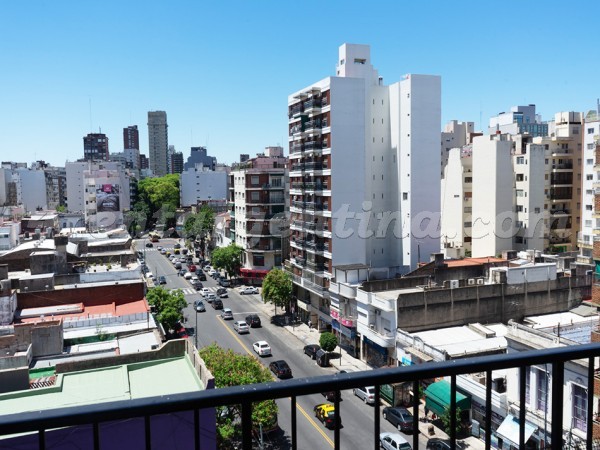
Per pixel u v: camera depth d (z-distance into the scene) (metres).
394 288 44.94
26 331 30.27
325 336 44.81
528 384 23.95
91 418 3.24
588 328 29.89
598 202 30.80
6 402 20.23
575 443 20.12
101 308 38.94
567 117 71.81
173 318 48.38
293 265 61.66
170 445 16.78
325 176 55.34
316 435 30.67
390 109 58.53
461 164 71.31
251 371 30.41
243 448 3.52
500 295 40.66
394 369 3.81
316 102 56.09
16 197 138.25
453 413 3.94
